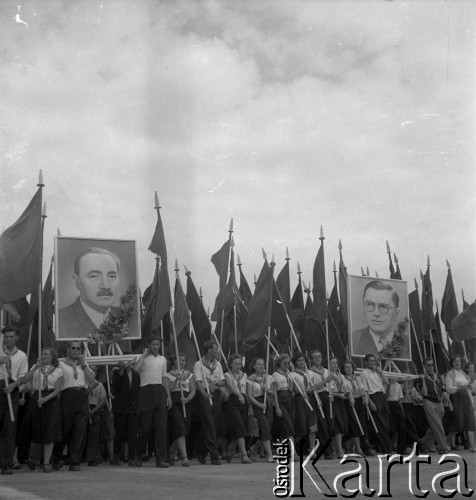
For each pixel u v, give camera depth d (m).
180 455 15.42
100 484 10.59
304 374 15.95
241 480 11.10
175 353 15.55
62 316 15.19
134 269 15.77
